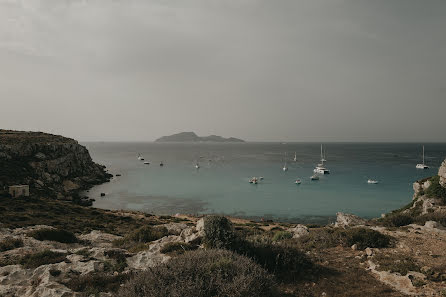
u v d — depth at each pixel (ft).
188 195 284.82
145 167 534.78
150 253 46.91
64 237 70.38
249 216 205.98
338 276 36.52
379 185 322.55
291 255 40.96
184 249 45.01
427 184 113.29
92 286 31.01
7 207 146.72
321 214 209.56
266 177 400.26
